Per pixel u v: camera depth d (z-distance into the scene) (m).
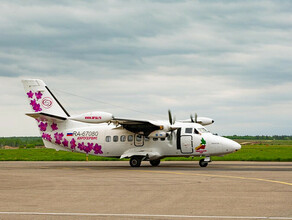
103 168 30.33
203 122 35.84
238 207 12.34
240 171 25.72
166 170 27.42
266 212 11.52
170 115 31.16
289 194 15.00
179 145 30.89
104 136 32.88
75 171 27.14
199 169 28.09
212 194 15.12
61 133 33.84
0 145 181.50
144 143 31.75
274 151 68.19
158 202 13.36
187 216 11.02
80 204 13.05
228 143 30.38
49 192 15.96
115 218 10.82
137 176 22.69
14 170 28.33
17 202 13.48
